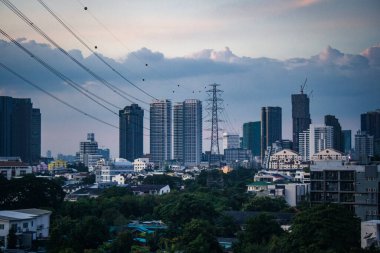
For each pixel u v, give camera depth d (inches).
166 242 7618.1
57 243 7337.6
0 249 7317.9
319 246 6043.3
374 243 5723.4
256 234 7194.9
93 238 7440.9
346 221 6230.3
